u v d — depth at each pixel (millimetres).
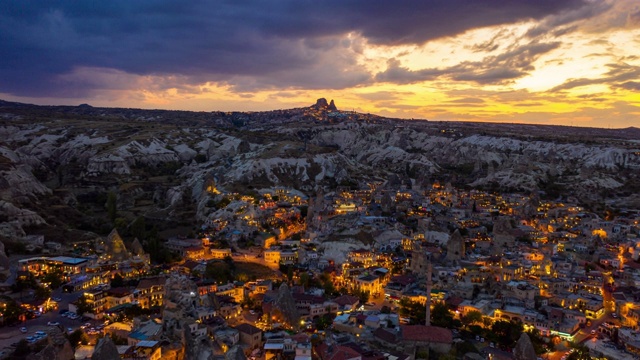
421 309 184500
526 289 196125
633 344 160875
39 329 155250
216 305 168875
